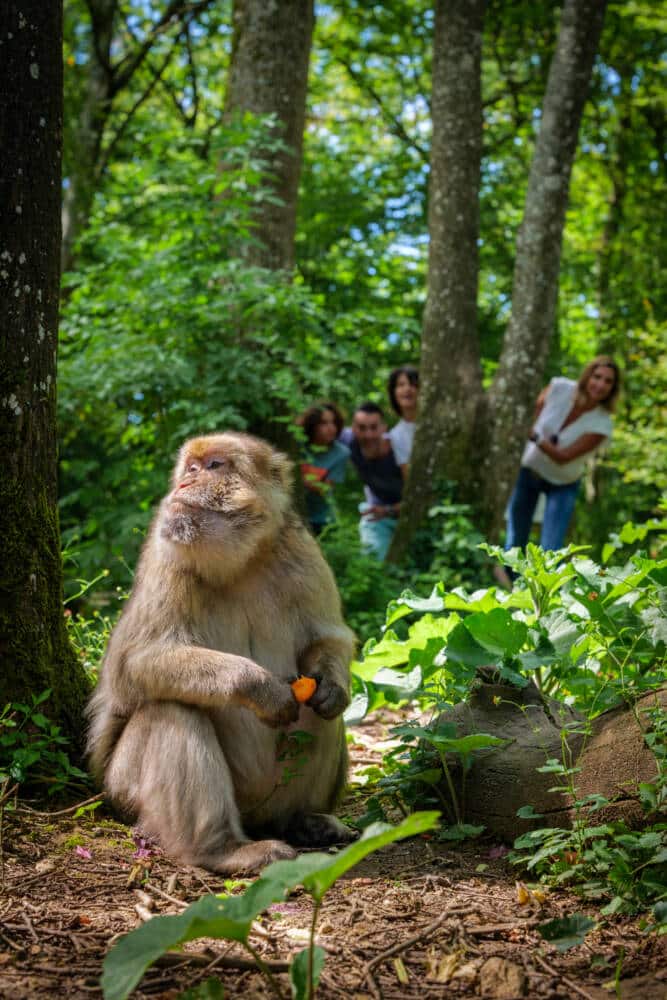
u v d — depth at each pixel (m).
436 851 4.01
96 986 2.77
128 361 9.18
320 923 3.26
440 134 11.42
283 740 4.07
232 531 3.90
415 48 19.83
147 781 3.91
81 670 4.82
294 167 10.02
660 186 22.39
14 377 4.40
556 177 11.19
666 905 3.12
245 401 9.50
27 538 4.48
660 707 3.74
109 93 18.16
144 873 3.64
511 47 19.59
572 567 4.81
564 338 24.48
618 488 20.23
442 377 11.41
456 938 3.13
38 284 4.45
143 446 10.72
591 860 3.54
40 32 4.35
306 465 9.88
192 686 3.77
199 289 9.40
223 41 20.42
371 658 5.13
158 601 3.95
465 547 10.61
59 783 4.32
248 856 3.71
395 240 19.47
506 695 4.23
